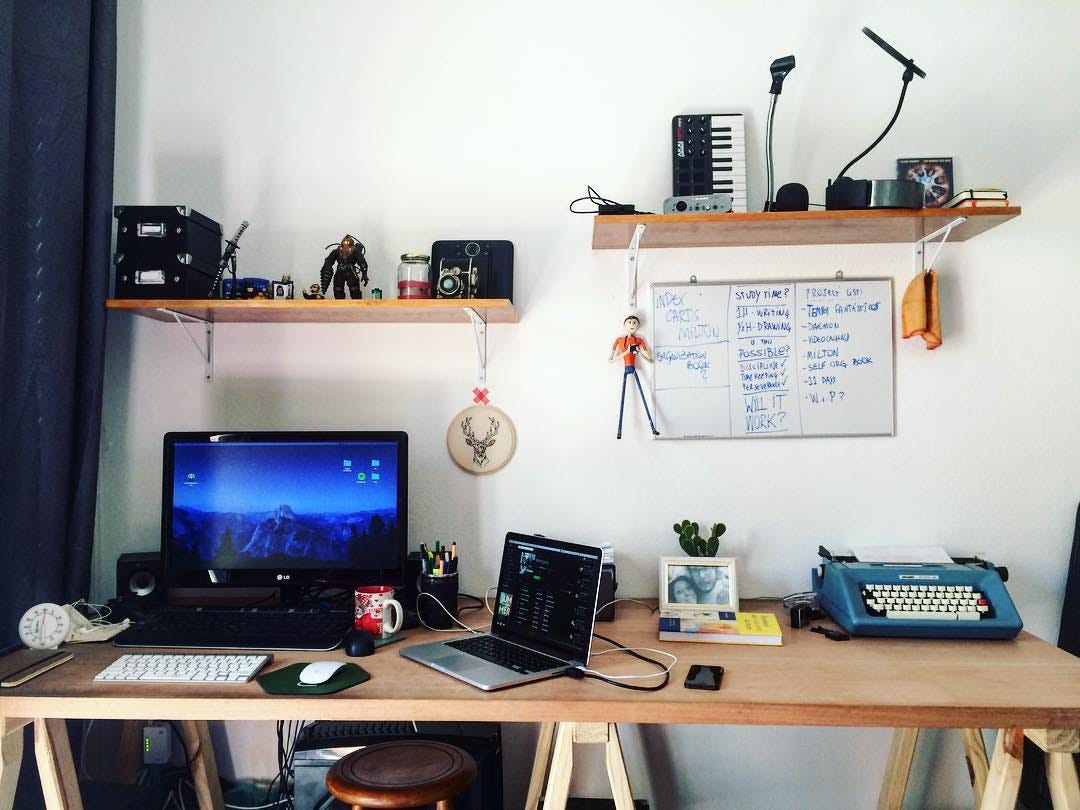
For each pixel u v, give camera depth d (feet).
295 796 5.82
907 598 5.84
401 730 6.11
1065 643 6.51
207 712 4.54
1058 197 6.76
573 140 6.98
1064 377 6.75
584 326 6.96
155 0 7.11
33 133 5.95
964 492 6.77
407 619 6.06
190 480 6.29
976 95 6.81
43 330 6.05
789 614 6.27
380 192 7.05
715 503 6.89
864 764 6.86
